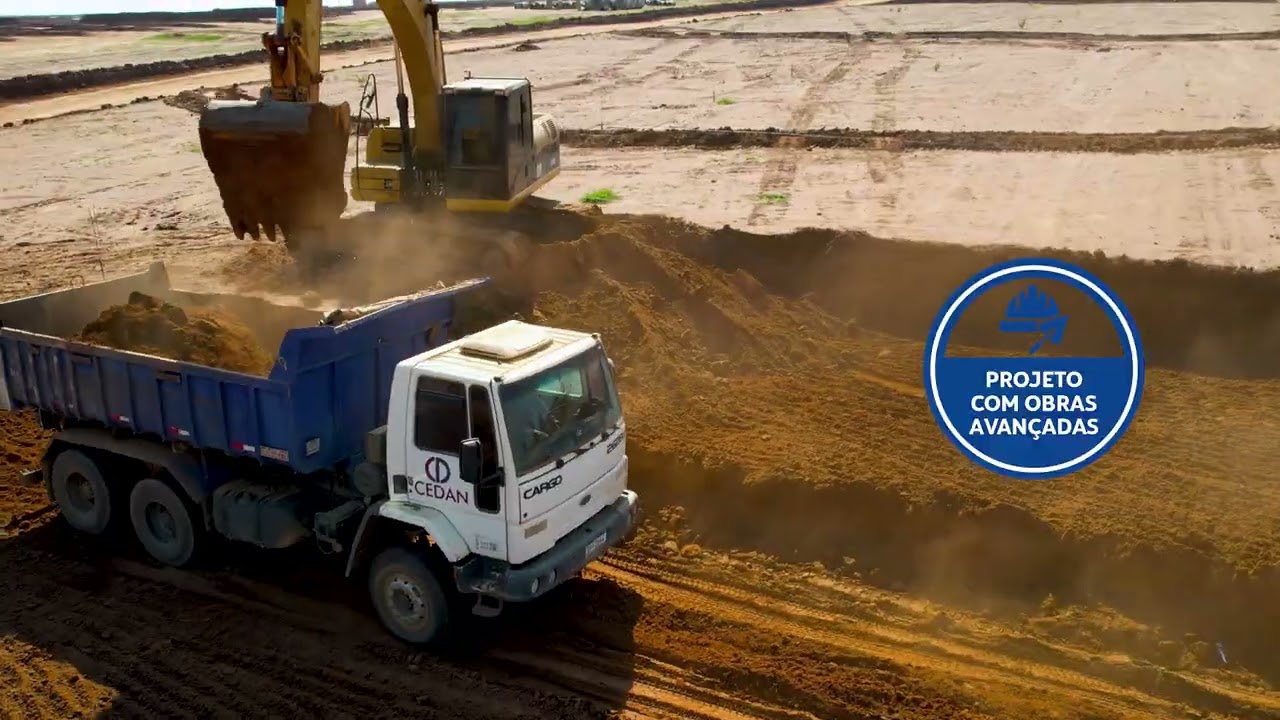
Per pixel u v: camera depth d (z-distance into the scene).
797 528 10.23
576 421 8.24
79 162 30.59
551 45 59.81
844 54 51.34
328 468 8.98
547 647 8.60
